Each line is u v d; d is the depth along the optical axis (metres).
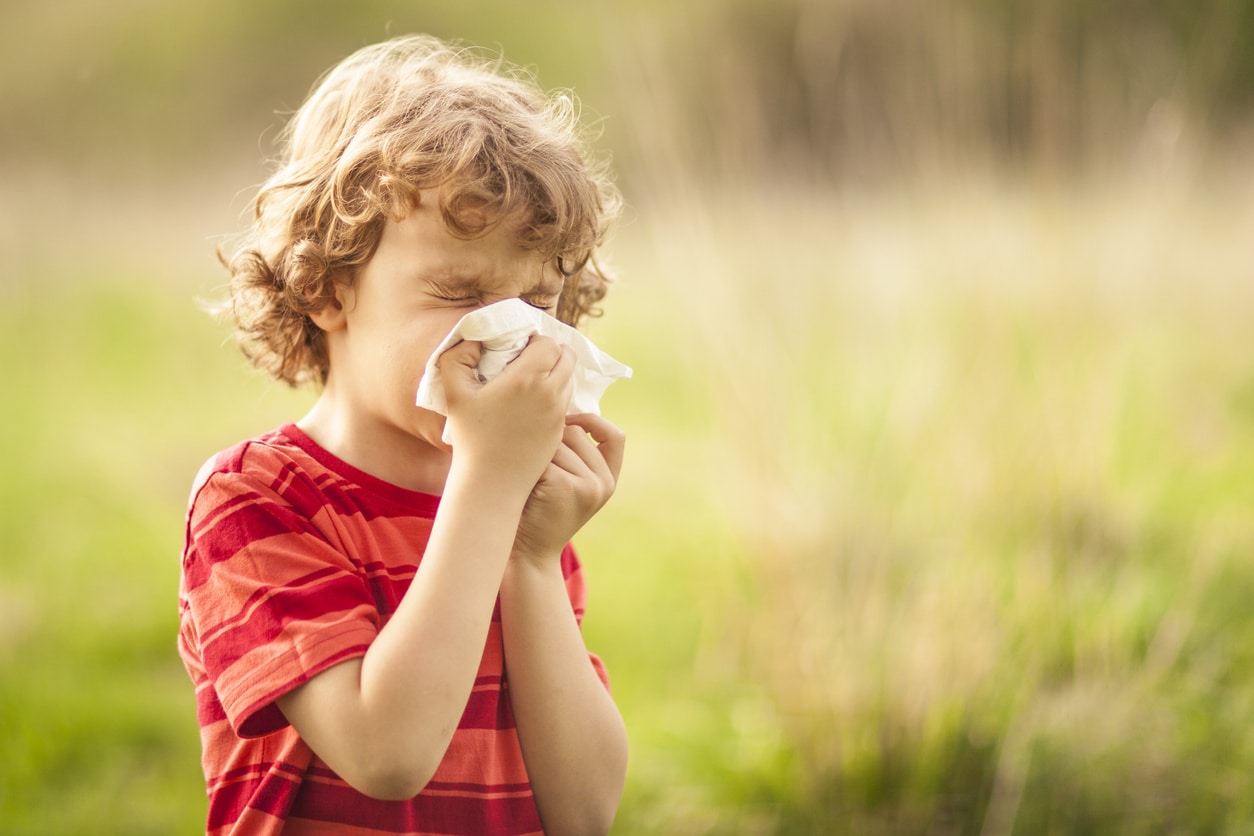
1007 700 3.75
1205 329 6.84
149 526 6.18
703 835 3.62
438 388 1.82
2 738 4.07
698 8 4.48
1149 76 5.16
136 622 5.12
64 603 5.21
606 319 9.23
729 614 4.33
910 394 4.28
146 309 9.55
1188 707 3.83
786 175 4.50
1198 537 4.84
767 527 3.95
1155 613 4.25
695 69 4.28
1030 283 4.37
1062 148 4.61
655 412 7.94
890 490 4.01
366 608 1.80
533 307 1.92
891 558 3.91
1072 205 4.57
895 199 4.85
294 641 1.71
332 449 2.02
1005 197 4.55
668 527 5.99
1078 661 3.84
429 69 2.18
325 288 1.99
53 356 8.78
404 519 1.94
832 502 3.93
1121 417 4.88
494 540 1.77
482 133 1.93
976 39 4.62
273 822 1.79
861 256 4.68
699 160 4.19
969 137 4.57
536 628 1.94
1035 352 4.31
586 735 1.95
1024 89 4.67
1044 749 3.58
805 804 3.63
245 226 2.51
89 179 12.05
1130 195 4.65
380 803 1.82
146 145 14.34
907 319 4.58
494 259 1.88
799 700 3.74
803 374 4.20
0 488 6.54
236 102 18.83
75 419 7.64
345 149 2.04
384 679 1.66
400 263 1.89
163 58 19.06
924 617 3.74
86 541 5.91
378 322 1.91
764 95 4.62
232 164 14.52
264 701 1.70
